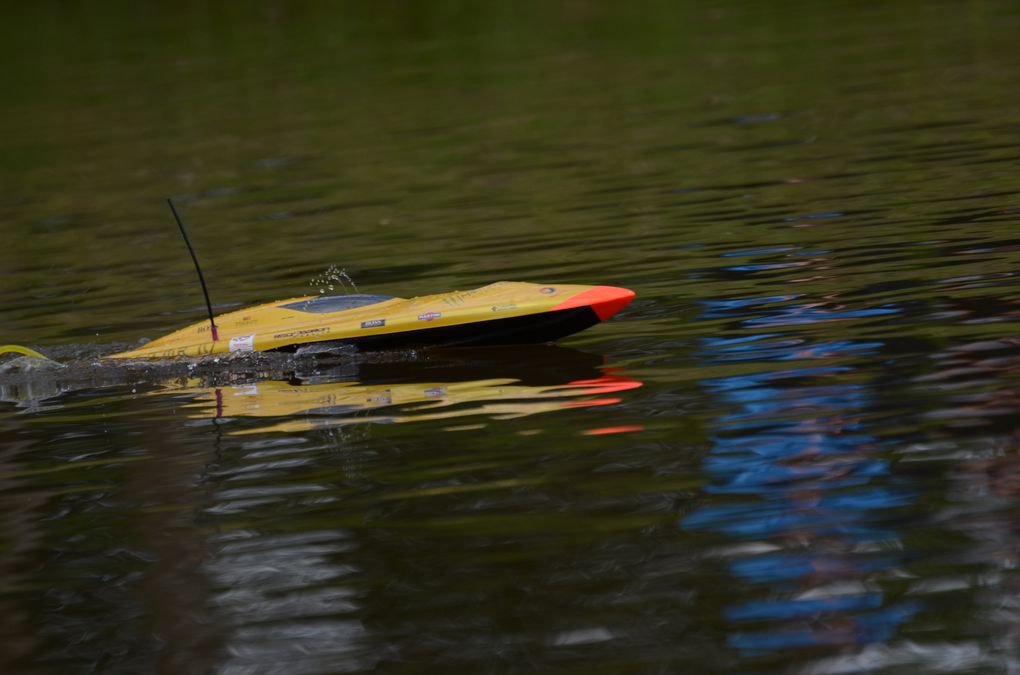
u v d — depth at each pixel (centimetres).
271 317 2906
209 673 1505
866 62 6381
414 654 1500
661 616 1530
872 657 1414
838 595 1537
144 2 11288
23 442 2392
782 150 4647
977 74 5691
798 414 2098
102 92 7981
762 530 1706
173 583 1733
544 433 2138
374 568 1711
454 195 4578
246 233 4347
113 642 1596
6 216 5103
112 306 3525
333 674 1478
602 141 5250
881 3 8431
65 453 2300
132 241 4412
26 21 10969
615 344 2652
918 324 2500
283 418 2377
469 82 7156
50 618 1673
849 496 1778
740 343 2533
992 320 2461
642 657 1451
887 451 1909
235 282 3672
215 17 10444
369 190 4847
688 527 1736
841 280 2909
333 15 10138
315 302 2922
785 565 1612
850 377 2247
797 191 3962
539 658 1467
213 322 2952
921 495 1756
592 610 1555
